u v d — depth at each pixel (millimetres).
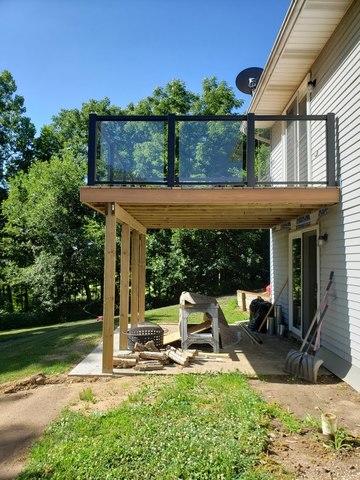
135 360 6730
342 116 6406
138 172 6797
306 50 7570
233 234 22781
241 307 15062
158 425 4176
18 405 5211
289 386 5750
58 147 29344
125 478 3225
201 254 22547
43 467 3469
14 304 26984
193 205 6805
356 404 5004
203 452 3557
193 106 26125
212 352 8055
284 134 10234
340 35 6566
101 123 6824
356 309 5836
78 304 22141
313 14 6379
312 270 8352
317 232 7492
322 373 6441
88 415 4617
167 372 6410
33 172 22406
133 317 9453
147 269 22688
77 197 21406
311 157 8156
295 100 9625
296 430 4109
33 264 22234
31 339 12086
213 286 22594
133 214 8211
